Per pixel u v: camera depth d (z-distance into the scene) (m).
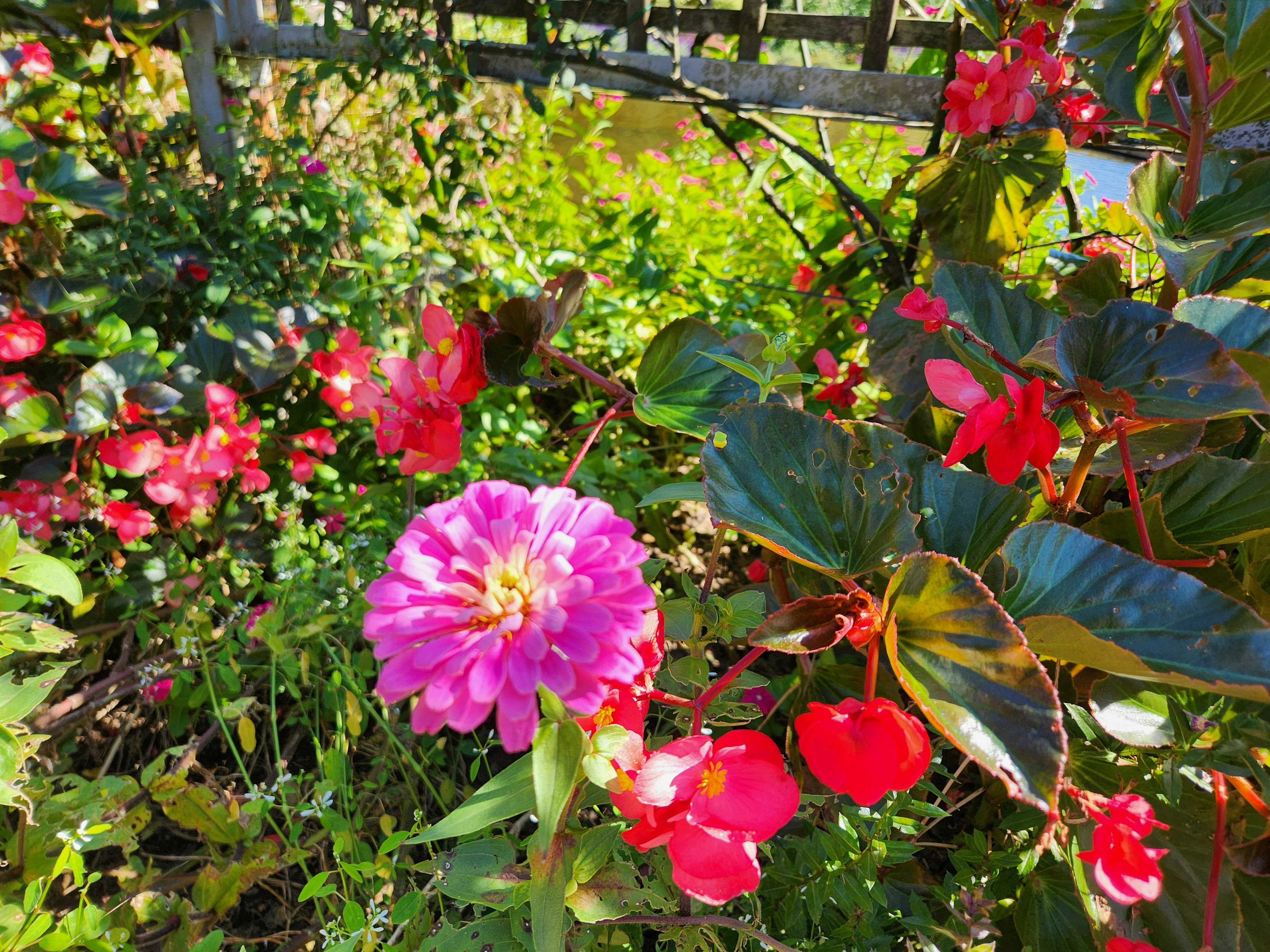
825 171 2.50
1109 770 1.18
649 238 2.85
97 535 1.81
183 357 2.01
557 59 2.56
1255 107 1.38
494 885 1.01
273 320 2.03
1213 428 1.39
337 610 1.70
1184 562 1.04
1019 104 1.76
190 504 1.78
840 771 0.80
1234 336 1.17
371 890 1.28
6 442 1.72
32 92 2.18
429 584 0.76
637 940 1.22
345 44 2.67
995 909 1.26
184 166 2.52
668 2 2.71
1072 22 1.56
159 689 1.63
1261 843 1.00
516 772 0.94
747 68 2.56
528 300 1.25
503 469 2.20
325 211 2.22
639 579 0.79
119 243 2.04
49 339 1.99
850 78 2.51
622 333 2.66
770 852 1.23
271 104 2.77
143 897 1.26
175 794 1.33
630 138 4.26
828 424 1.07
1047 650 0.93
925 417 1.70
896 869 1.41
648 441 2.69
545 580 0.76
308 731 1.76
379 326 2.11
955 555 1.20
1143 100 1.55
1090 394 0.97
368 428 2.10
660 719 1.49
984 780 1.44
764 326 2.95
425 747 1.69
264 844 1.33
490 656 0.72
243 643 1.70
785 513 1.07
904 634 0.91
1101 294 1.59
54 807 1.27
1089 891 1.10
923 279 2.22
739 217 3.45
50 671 1.21
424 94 2.52
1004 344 1.50
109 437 1.75
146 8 2.62
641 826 0.88
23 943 1.01
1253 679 0.82
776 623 0.93
